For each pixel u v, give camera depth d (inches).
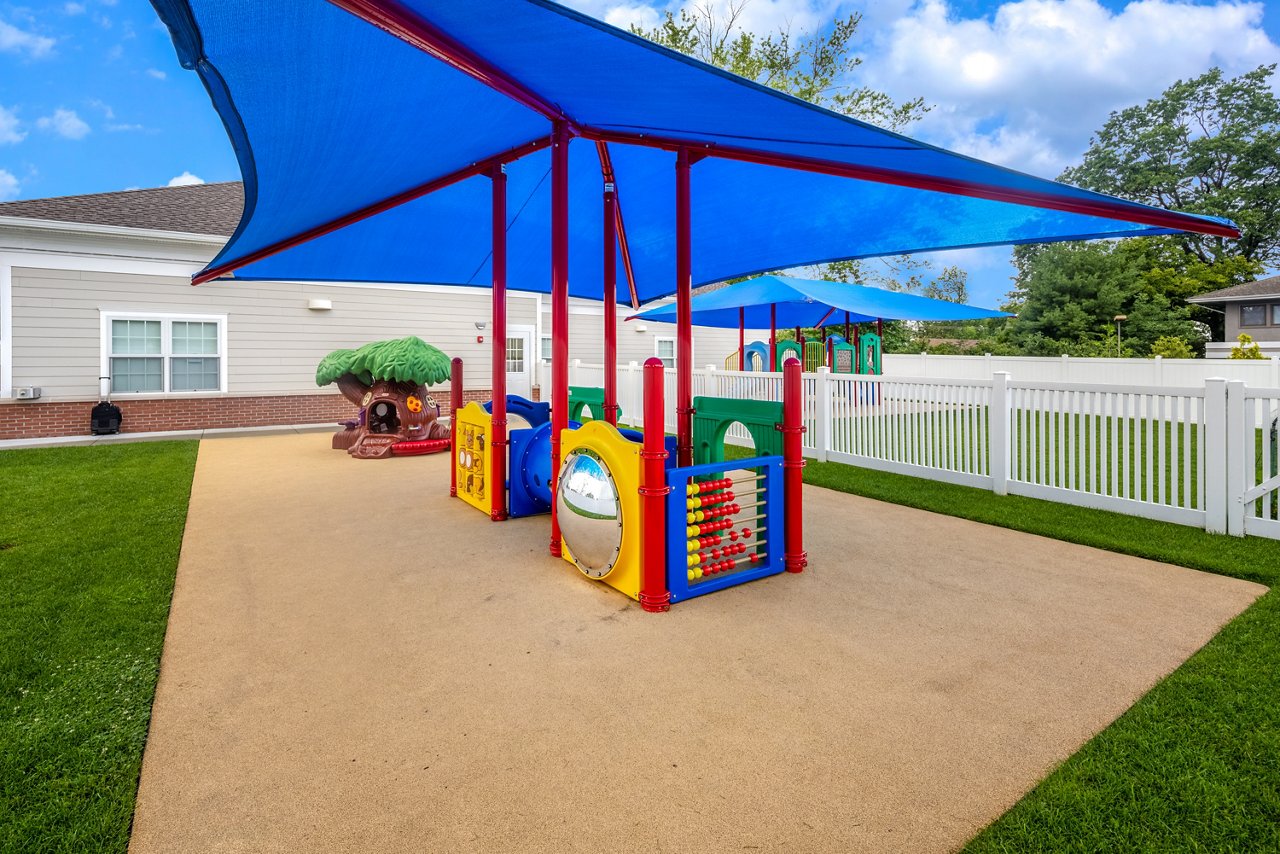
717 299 490.6
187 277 477.7
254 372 505.0
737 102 125.0
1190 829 71.4
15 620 132.3
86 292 445.7
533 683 108.3
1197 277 1183.6
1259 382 463.5
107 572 163.0
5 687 105.3
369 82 129.2
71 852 69.4
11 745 88.7
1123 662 113.8
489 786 81.2
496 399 219.9
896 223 211.0
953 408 282.7
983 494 257.8
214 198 581.9
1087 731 92.4
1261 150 1338.6
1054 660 115.0
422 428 391.2
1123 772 81.5
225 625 132.6
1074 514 221.9
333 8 97.0
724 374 431.2
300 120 139.8
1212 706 96.9
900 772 83.4
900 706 100.0
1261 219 1312.7
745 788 80.5
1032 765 84.7
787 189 208.8
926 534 203.3
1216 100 1409.9
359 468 329.4
